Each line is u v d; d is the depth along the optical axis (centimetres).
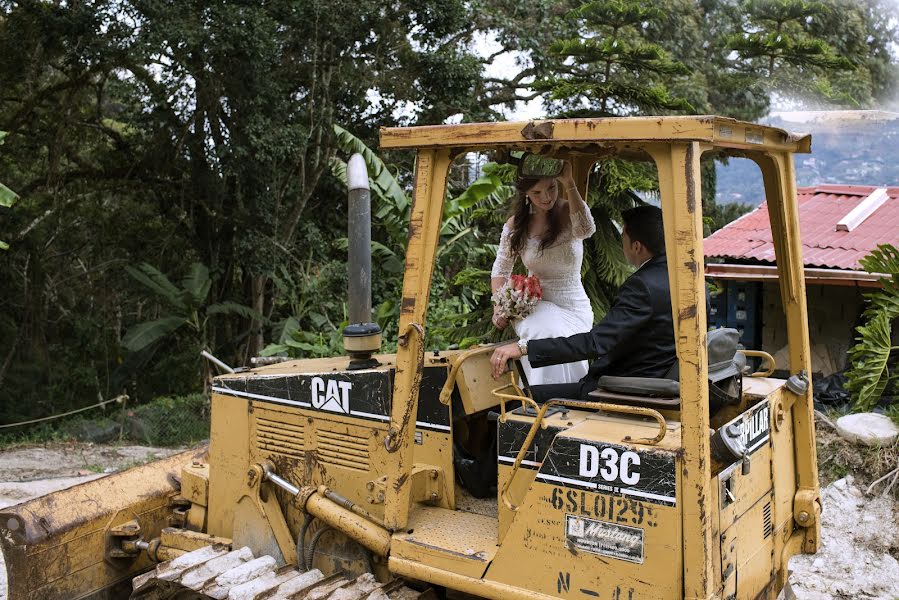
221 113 1561
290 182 1706
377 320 1239
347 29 1510
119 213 1806
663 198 288
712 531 298
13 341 1755
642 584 292
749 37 1405
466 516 368
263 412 407
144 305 1889
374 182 1102
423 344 343
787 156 372
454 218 1061
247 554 390
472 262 1211
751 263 895
